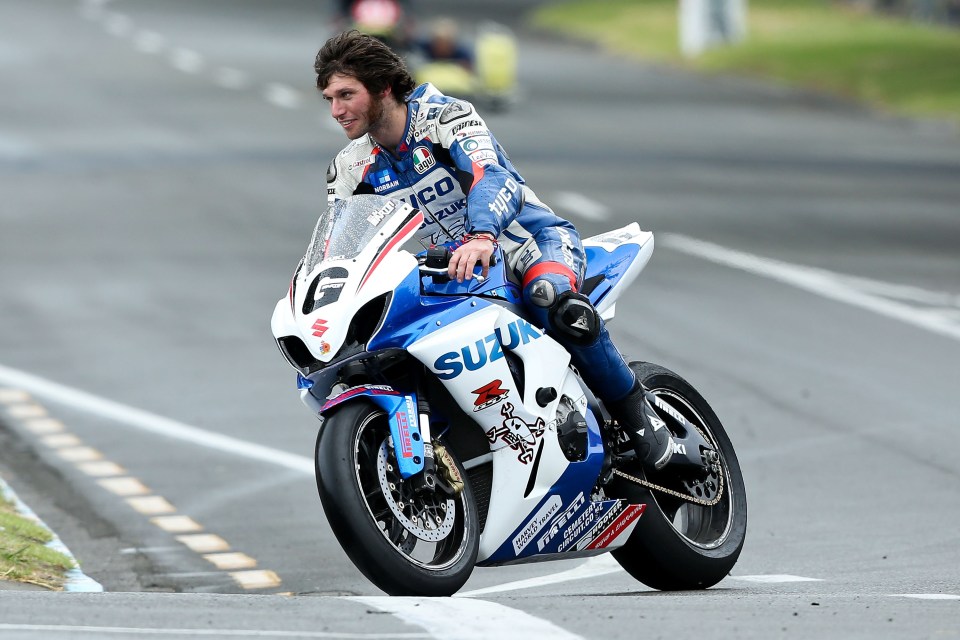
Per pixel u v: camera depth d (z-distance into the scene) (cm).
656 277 5944
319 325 1934
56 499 3225
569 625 1752
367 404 1995
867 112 12188
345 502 1919
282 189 7894
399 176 2136
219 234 6788
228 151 9094
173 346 4844
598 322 2152
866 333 5019
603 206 7544
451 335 2022
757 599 2039
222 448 3672
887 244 6806
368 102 2075
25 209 7338
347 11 12681
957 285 5897
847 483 3316
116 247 6494
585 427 2155
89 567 2691
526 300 2142
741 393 4212
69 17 17300
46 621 1747
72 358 4691
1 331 5066
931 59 14050
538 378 2098
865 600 2020
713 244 6681
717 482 2383
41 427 3891
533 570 2695
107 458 3584
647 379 2373
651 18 17975
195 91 11781
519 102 11825
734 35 15762
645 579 2322
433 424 2088
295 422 3931
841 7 19475
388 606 1853
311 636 1672
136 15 17800
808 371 4475
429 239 2203
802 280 5922
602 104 11906
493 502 2083
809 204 7856
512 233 2192
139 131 9806
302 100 11419
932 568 2533
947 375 4431
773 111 12019
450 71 11106
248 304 5456
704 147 9894
